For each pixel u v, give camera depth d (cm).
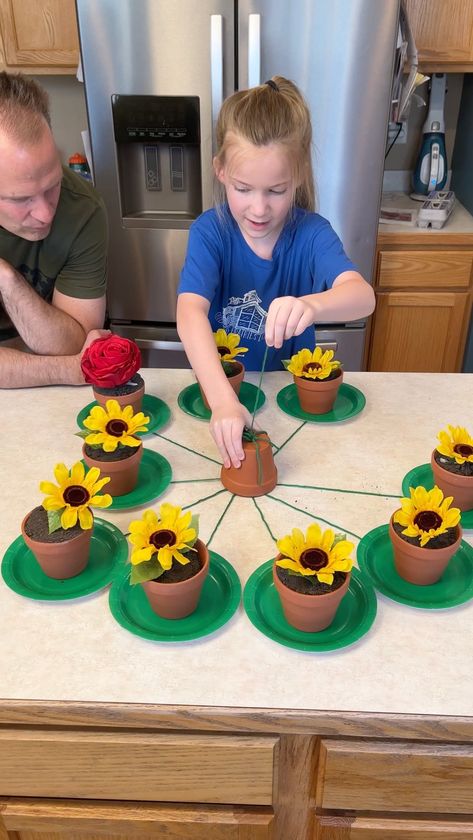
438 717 75
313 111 210
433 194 257
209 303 137
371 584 90
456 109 271
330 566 82
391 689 78
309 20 198
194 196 229
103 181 225
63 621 87
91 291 159
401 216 247
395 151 277
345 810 91
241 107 122
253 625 86
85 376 119
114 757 84
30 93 129
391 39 200
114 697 77
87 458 104
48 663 81
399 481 109
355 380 138
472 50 230
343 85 205
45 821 93
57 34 228
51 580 93
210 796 88
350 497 106
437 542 89
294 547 84
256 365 158
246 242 143
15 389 136
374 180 219
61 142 278
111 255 236
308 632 85
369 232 227
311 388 121
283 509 104
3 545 98
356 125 211
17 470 112
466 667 80
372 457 115
